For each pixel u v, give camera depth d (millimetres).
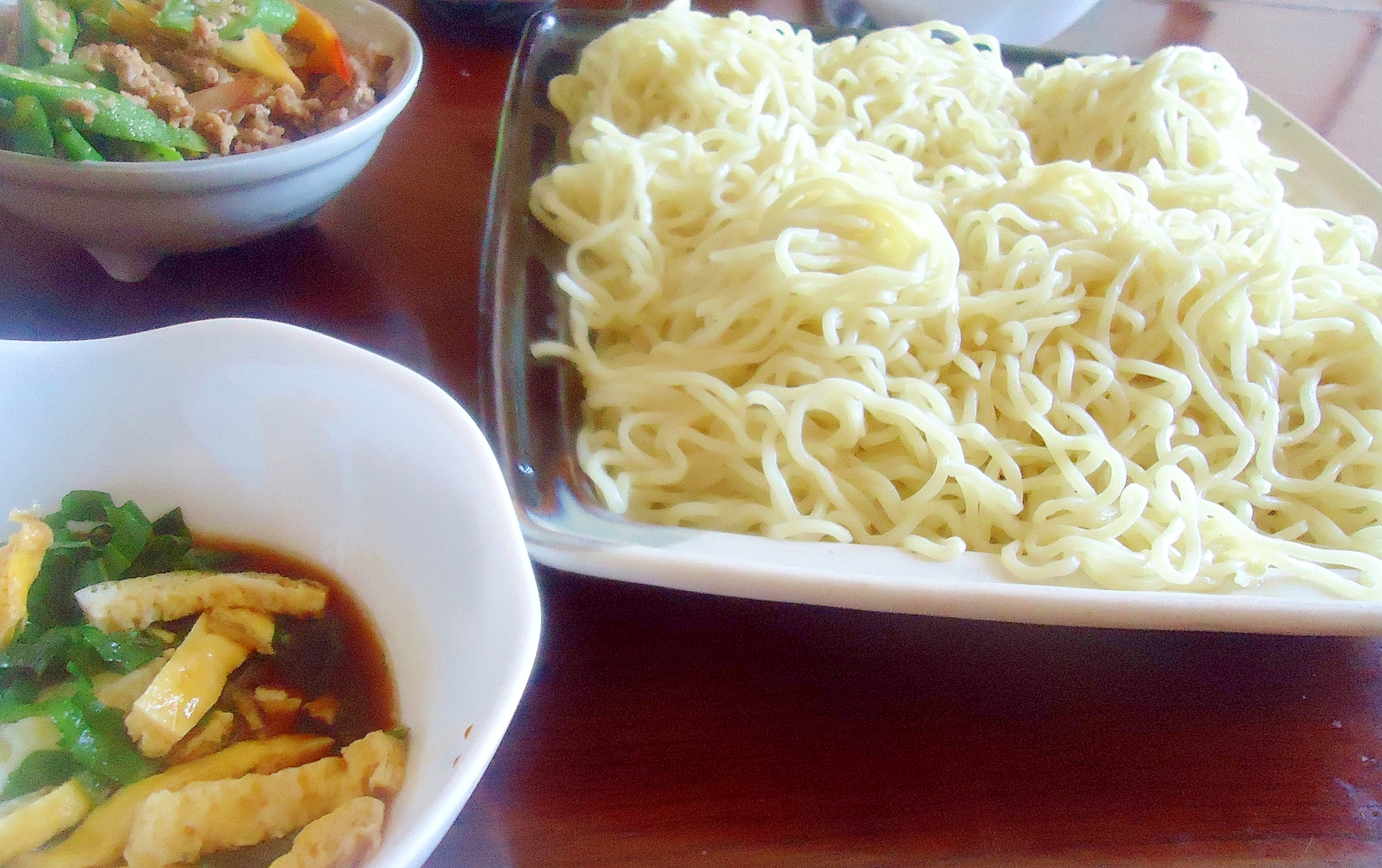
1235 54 1523
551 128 1051
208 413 483
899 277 710
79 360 466
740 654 568
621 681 544
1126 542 686
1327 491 729
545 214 879
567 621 577
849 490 700
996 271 775
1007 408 733
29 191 645
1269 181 996
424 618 450
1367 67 1512
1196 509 663
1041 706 557
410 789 375
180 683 418
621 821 477
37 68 692
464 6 1224
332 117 797
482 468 428
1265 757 543
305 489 494
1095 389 739
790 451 689
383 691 451
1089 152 1038
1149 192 920
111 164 632
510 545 404
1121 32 1567
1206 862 489
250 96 773
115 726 407
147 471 496
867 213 758
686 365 738
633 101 1012
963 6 1302
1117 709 561
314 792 389
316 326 767
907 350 732
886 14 1354
